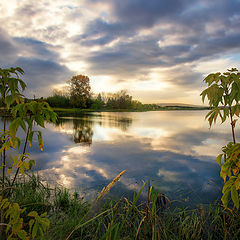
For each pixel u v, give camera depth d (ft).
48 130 39.37
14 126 3.83
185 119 70.74
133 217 7.38
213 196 10.09
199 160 17.33
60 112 108.37
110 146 23.97
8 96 3.97
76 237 6.77
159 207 8.95
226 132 34.40
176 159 17.76
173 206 9.07
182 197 10.03
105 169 14.96
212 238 6.81
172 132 35.86
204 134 32.50
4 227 5.57
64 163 16.49
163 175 13.53
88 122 58.54
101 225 7.49
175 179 12.71
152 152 20.59
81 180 12.57
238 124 47.24
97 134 34.24
